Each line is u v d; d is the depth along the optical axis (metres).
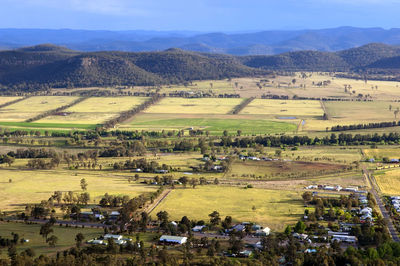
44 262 193.50
